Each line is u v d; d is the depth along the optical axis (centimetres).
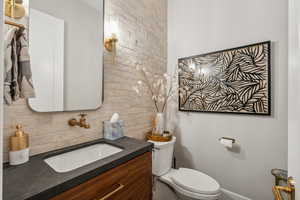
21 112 82
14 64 59
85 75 112
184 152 191
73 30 105
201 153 177
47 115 93
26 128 84
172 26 204
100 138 123
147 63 174
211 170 170
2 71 28
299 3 57
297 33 58
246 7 147
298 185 55
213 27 167
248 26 145
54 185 57
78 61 108
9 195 51
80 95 108
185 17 191
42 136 90
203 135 175
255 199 142
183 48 193
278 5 131
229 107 155
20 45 63
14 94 60
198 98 177
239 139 151
